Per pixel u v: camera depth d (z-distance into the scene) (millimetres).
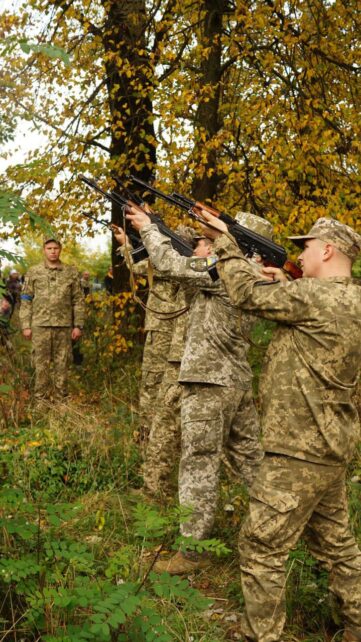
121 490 4941
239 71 8336
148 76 7391
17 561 2703
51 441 5281
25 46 2340
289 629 3180
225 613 3318
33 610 2615
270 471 2758
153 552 3887
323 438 2695
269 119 7621
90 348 8703
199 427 3689
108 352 8508
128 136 8062
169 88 7504
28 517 3920
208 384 3701
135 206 3826
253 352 7688
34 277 7680
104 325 8656
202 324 3736
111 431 5797
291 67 7664
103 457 5328
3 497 3023
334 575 3000
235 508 4344
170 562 3693
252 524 2756
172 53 7344
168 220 7055
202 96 7402
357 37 8336
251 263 3178
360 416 5652
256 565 2764
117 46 7586
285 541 2762
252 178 7723
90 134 7949
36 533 3117
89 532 4039
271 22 7613
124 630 2676
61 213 7512
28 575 2836
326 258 2832
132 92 8148
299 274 3178
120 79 8234
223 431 3754
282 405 2738
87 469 5047
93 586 2648
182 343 4844
